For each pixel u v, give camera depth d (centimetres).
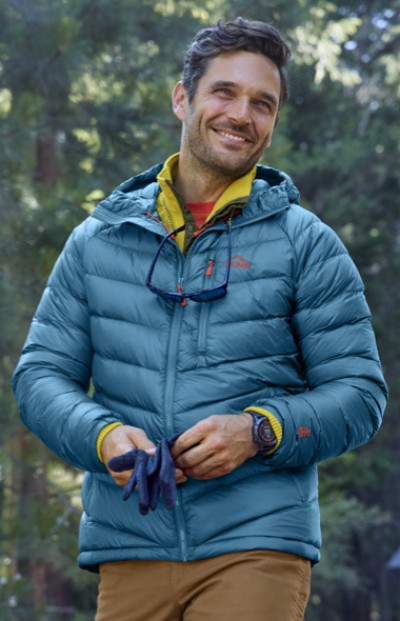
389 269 2014
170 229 260
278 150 1066
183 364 243
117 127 978
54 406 250
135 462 222
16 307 801
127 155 985
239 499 238
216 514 237
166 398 242
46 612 838
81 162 1009
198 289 249
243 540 235
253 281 248
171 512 238
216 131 258
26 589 791
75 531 849
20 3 916
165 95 990
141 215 260
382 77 2161
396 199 2084
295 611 234
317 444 236
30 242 848
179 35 1141
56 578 1003
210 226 253
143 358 247
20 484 870
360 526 1653
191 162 264
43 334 267
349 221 2022
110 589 248
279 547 234
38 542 819
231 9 1227
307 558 240
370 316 258
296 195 263
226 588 231
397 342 1947
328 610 2111
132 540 242
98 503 249
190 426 240
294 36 1319
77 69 930
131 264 257
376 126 2061
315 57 1384
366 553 2175
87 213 880
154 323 249
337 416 239
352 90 2138
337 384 246
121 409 249
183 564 238
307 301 251
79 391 255
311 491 246
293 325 254
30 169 888
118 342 252
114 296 256
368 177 2131
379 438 1969
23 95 850
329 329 251
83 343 265
